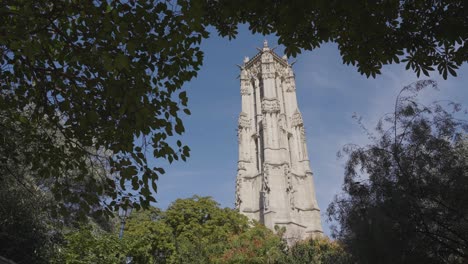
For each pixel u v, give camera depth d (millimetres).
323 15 8625
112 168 11039
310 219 71562
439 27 9109
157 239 37938
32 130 11820
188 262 36531
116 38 8672
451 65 10305
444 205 12672
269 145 73750
